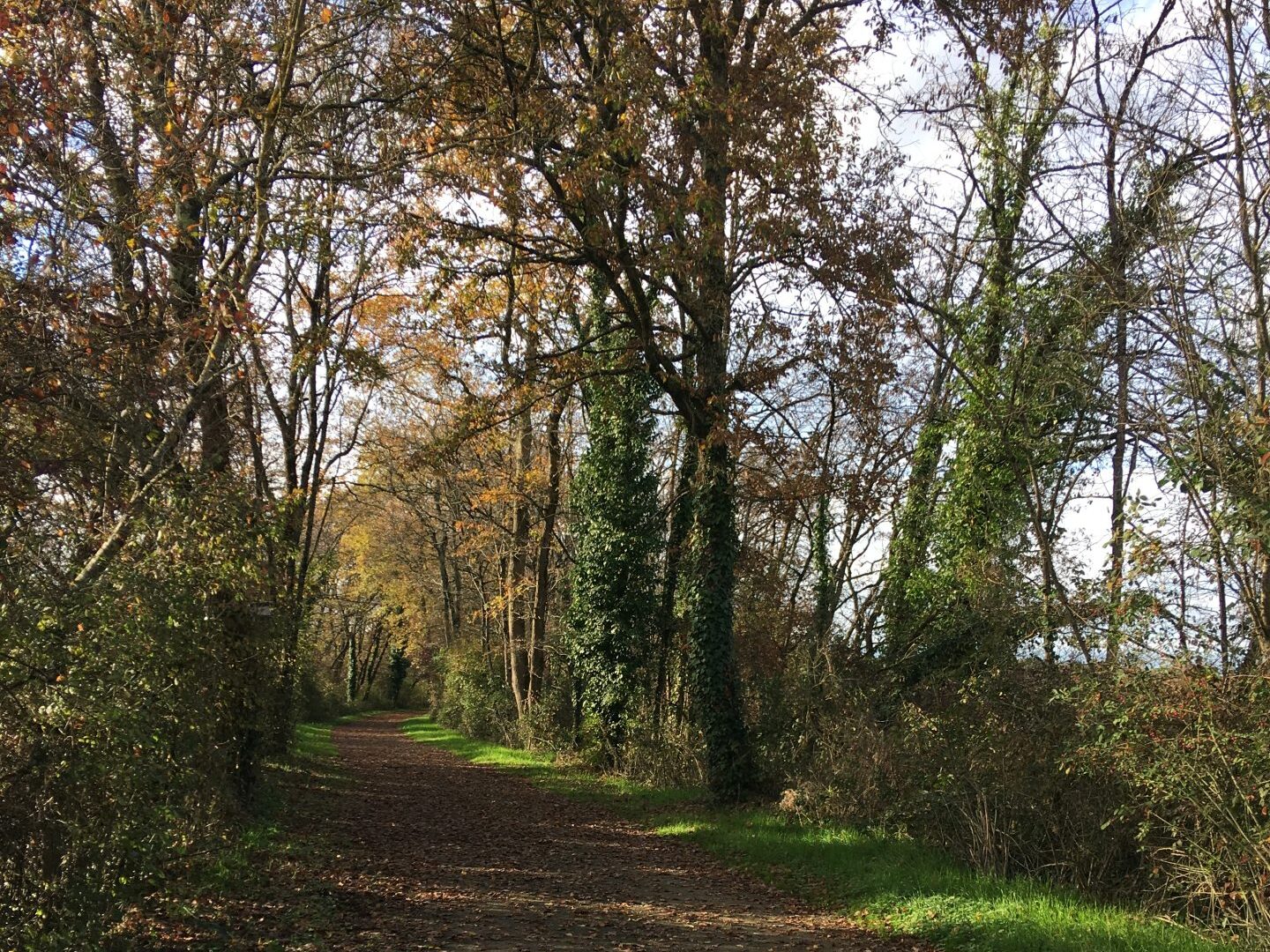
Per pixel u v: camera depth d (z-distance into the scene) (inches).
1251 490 307.3
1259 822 291.1
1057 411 512.1
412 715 2127.2
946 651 562.9
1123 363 406.9
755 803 552.1
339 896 332.2
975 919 299.0
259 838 389.7
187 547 270.7
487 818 577.0
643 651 846.5
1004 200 634.8
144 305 266.7
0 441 212.7
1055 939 268.7
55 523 223.6
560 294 663.8
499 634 1354.6
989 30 518.0
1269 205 345.1
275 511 341.4
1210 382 339.0
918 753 434.3
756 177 518.6
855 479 660.1
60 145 251.4
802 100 505.7
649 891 385.1
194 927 260.1
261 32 371.6
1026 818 379.6
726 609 589.3
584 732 880.9
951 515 575.2
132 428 251.3
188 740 248.2
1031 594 470.9
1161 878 334.6
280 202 365.4
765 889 389.1
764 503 711.7
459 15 446.9
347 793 647.8
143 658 224.8
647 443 864.9
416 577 1787.6
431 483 1123.3
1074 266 489.1
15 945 182.5
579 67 507.8
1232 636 339.6
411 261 522.6
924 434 628.4
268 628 337.7
